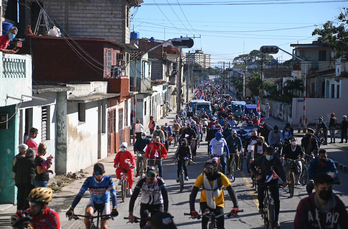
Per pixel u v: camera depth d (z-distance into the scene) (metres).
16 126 11.10
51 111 14.86
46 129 14.74
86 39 22.50
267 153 8.59
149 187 7.21
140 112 36.28
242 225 9.32
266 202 8.70
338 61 35.66
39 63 22.66
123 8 28.38
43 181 9.32
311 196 4.91
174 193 13.05
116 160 12.59
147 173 7.12
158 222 4.29
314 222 4.86
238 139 15.08
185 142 13.70
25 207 9.27
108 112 22.69
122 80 23.12
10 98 10.41
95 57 22.66
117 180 15.52
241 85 91.38
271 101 55.38
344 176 16.11
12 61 10.46
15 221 4.96
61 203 11.54
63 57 22.66
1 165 11.08
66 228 9.13
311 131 13.66
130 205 6.98
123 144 12.54
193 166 18.64
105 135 21.83
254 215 10.17
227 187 6.95
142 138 15.58
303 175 13.72
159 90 50.69
